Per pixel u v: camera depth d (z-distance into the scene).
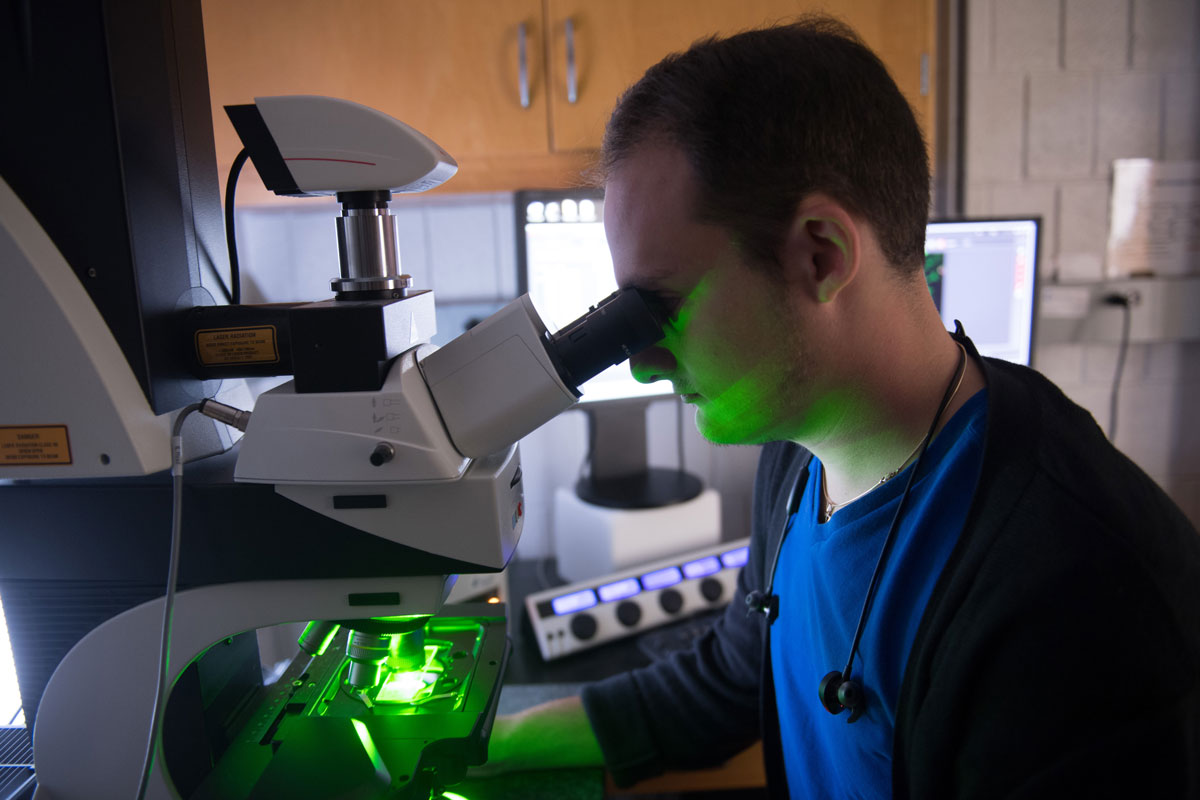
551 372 0.57
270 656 1.18
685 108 0.56
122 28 0.58
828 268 0.57
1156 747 0.45
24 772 0.74
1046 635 0.48
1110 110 1.60
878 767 0.64
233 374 0.66
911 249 0.61
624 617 1.24
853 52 0.58
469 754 0.66
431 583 0.61
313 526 0.60
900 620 0.60
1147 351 1.71
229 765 0.68
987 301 1.50
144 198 0.60
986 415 0.58
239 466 0.59
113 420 0.58
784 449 0.88
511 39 1.26
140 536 0.64
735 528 1.79
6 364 0.58
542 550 1.73
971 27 1.55
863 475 0.67
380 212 0.61
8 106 0.56
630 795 1.10
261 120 0.58
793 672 0.77
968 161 1.60
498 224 1.66
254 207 1.56
